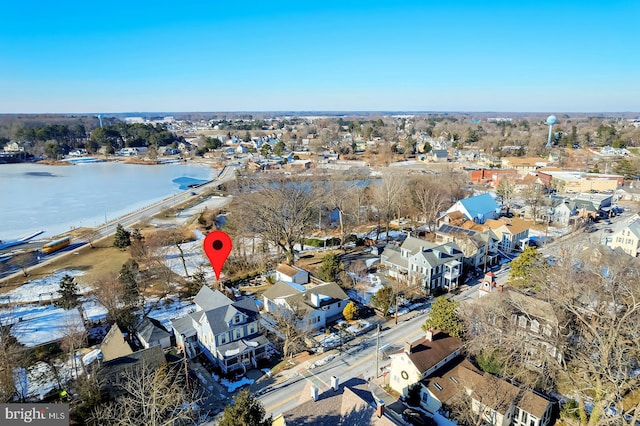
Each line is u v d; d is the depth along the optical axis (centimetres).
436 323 4466
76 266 7588
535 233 8969
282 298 5366
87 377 3688
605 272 5209
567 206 9544
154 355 4088
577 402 3556
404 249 6888
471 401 3531
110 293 5381
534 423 3344
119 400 3228
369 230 9550
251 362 4466
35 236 9662
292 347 4672
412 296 5994
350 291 6238
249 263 7319
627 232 7338
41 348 4638
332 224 9888
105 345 4497
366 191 10875
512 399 3391
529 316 4341
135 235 8756
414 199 10469
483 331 4206
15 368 4138
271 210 7225
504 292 4781
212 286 6475
